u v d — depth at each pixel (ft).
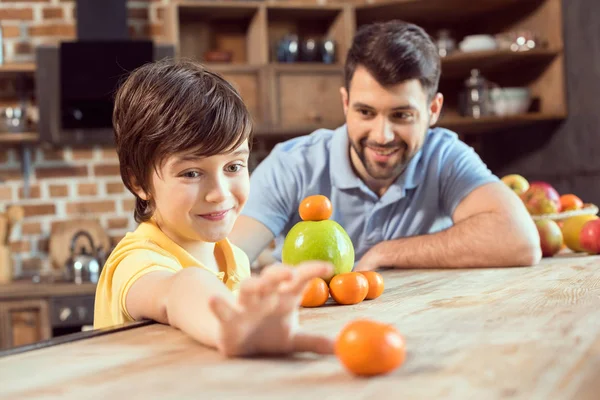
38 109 10.85
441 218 5.93
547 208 5.31
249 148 3.12
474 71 11.12
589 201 10.58
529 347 2.01
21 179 11.71
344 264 3.32
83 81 10.77
